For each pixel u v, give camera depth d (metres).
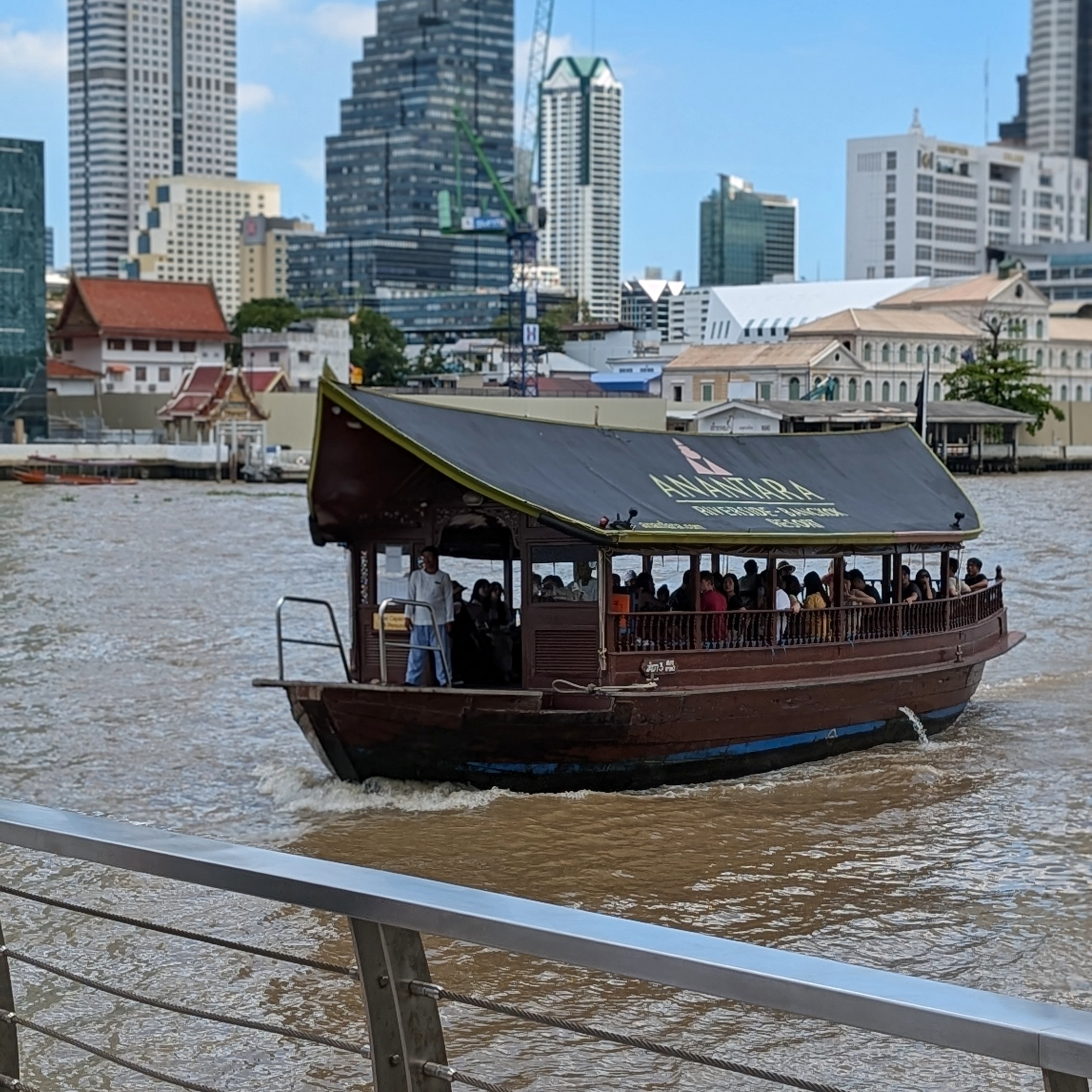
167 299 140.38
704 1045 12.16
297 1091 11.59
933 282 177.00
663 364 148.62
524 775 19.53
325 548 56.31
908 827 18.59
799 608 21.33
